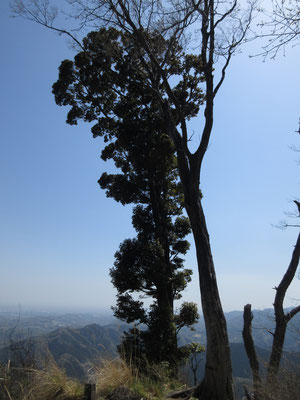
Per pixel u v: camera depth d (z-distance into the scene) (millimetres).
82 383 5555
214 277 7199
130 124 17094
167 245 17391
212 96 8883
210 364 6609
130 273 15617
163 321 14203
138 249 16109
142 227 17688
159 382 6746
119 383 5980
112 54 15000
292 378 5422
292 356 5895
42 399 4867
